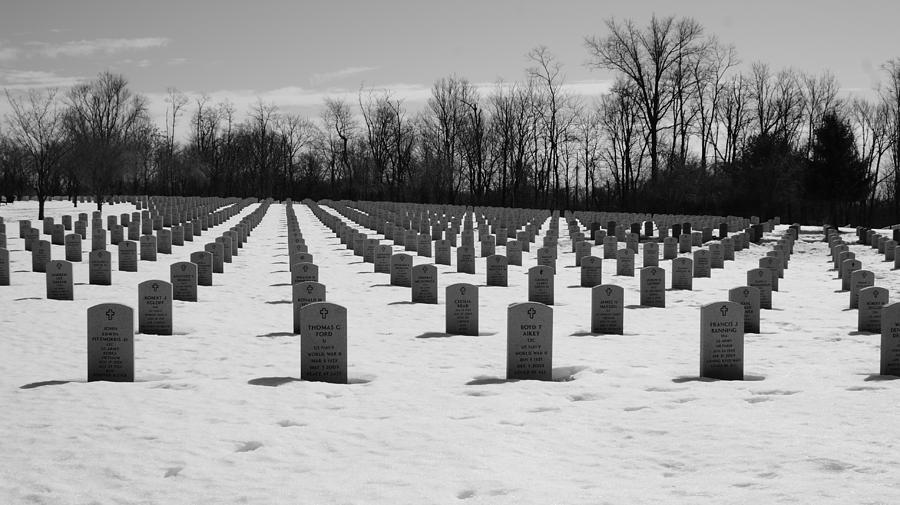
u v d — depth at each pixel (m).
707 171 76.94
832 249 40.78
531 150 92.94
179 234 40.53
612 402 11.59
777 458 8.69
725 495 7.61
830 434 9.60
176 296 22.25
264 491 7.89
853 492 7.52
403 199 99.38
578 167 96.12
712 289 26.92
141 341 16.47
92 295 22.69
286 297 23.38
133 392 11.95
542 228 56.66
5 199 85.00
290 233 38.50
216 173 113.12
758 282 22.72
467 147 95.12
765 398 11.69
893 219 85.88
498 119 93.06
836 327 19.23
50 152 58.56
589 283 26.98
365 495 7.79
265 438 9.62
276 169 118.19
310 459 8.90
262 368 13.97
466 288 17.77
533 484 8.07
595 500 7.58
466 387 12.60
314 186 112.94
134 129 96.31
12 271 27.73
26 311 19.72
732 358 13.43
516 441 9.60
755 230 48.72
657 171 75.19
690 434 9.76
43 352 15.08
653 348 16.23
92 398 11.52
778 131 78.12
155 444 9.33
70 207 69.88
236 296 23.48
